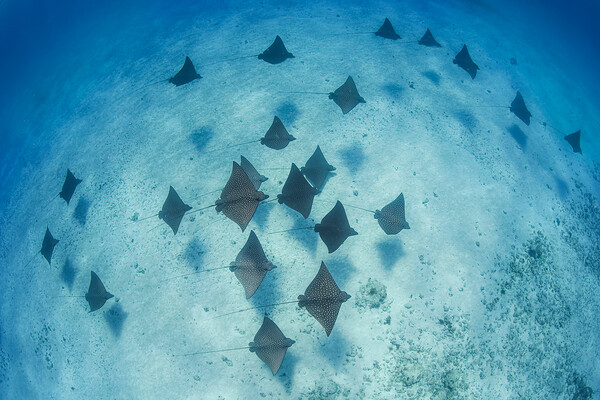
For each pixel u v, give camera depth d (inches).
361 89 378.6
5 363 310.0
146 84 429.1
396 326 241.4
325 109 352.5
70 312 292.7
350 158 313.6
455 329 247.0
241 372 231.5
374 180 301.3
